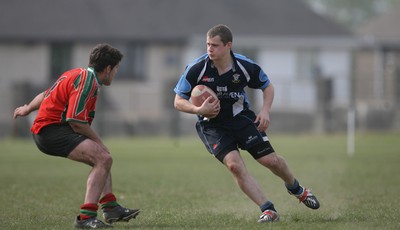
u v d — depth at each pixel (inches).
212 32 1070.4
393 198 1451.8
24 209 1327.5
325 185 1721.2
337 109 4503.0
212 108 1058.1
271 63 5123.0
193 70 1093.1
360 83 4731.8
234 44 5078.7
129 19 5108.3
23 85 4315.9
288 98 4662.9
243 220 1133.7
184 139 4119.1
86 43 4987.7
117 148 3312.0
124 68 4977.9
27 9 5128.0
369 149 3164.4
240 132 1105.4
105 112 4402.1
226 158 1090.7
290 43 5098.4
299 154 2842.0
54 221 1159.0
